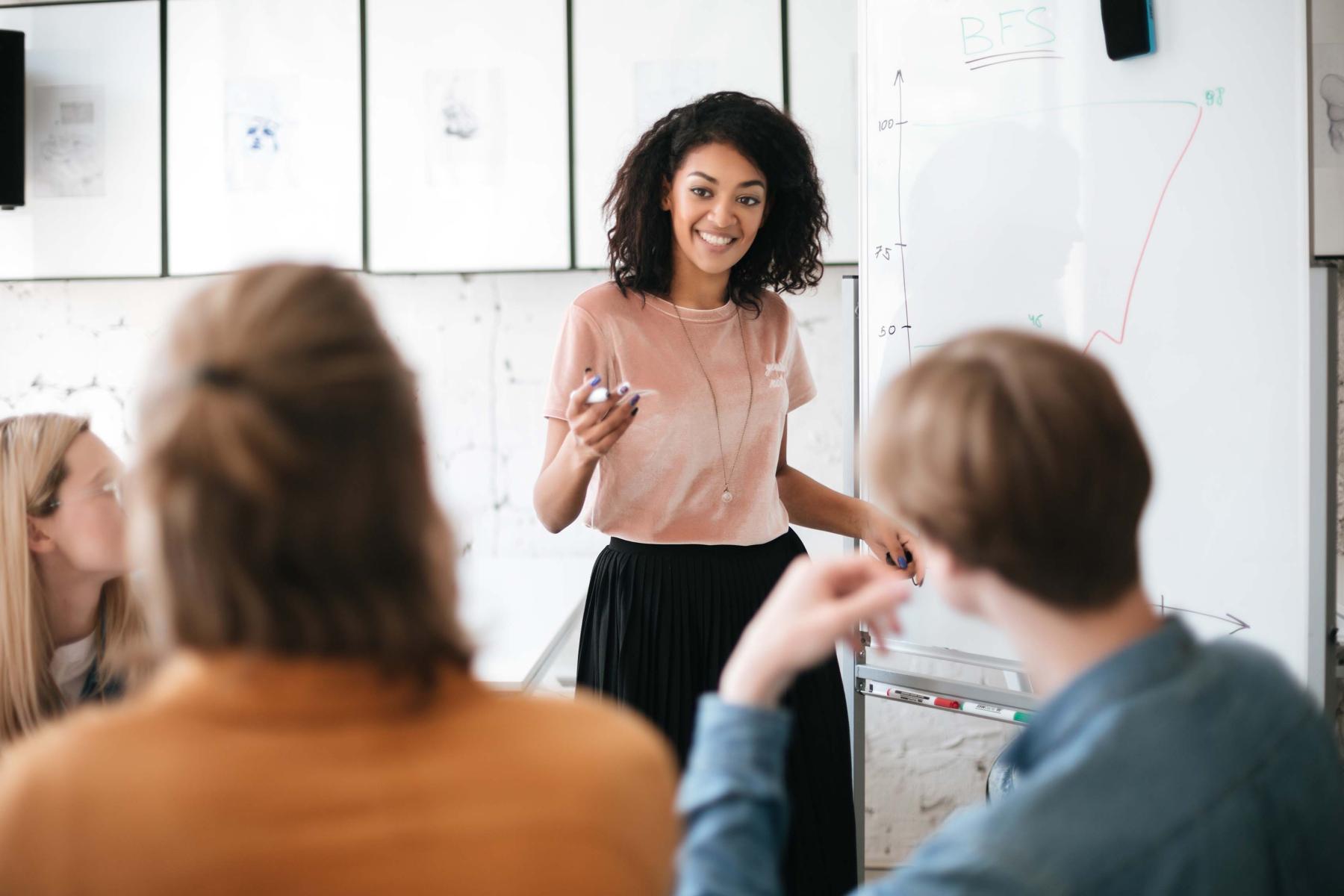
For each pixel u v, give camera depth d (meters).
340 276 0.53
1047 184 1.48
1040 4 1.47
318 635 0.48
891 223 1.62
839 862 1.50
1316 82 1.95
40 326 2.45
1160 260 1.40
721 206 1.40
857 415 1.69
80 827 0.44
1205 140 1.37
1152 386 1.41
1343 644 1.55
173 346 0.50
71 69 2.37
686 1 2.24
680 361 1.47
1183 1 1.38
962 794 2.33
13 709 1.17
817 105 2.23
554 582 2.26
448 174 2.32
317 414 0.48
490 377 2.40
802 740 1.47
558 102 2.29
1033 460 0.58
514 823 0.48
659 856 0.52
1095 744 0.57
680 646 1.44
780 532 1.55
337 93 2.33
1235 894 0.56
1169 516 1.40
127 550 1.18
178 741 0.46
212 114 2.35
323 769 0.46
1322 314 1.31
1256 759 0.59
